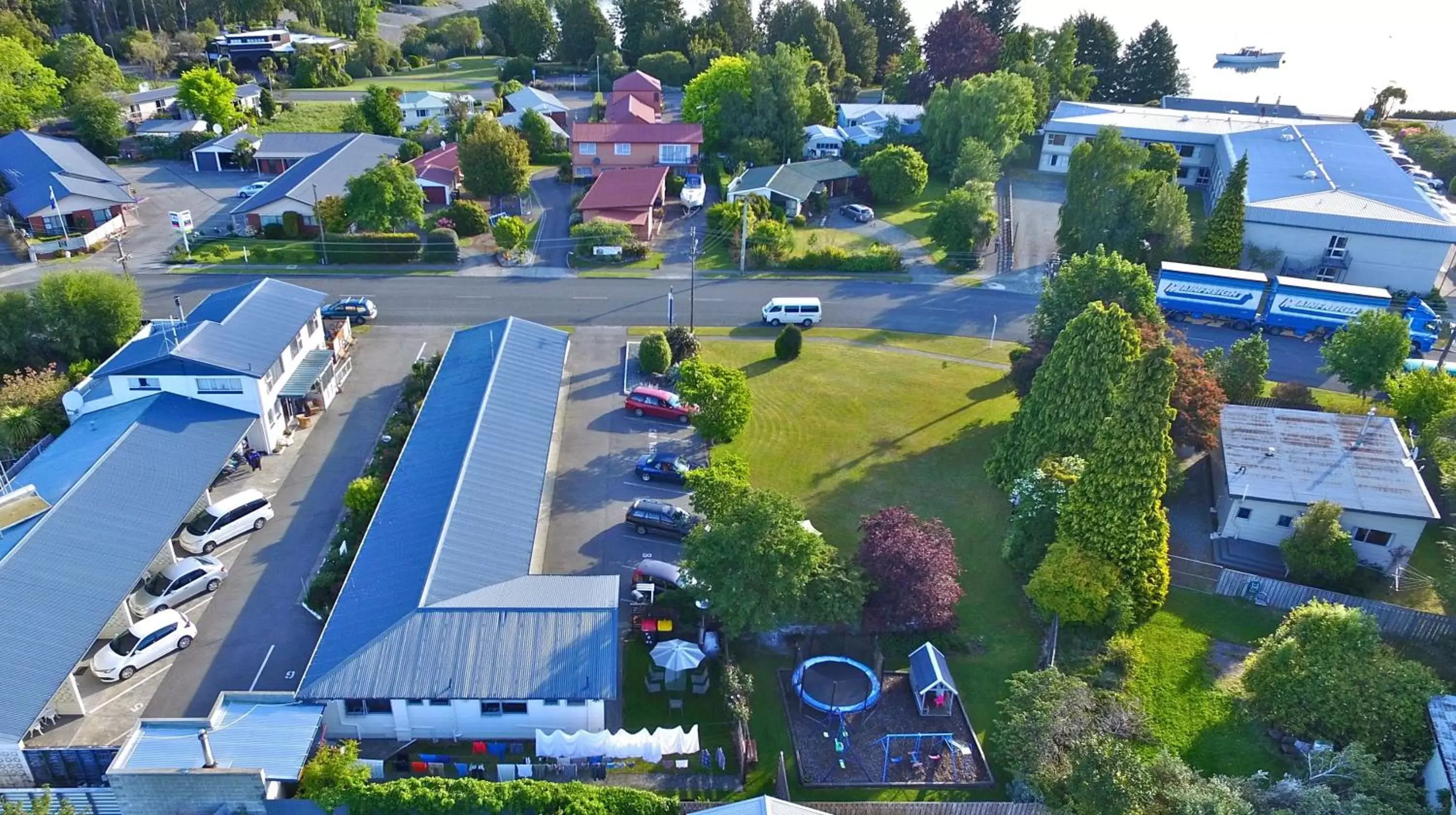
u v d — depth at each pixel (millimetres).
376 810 29234
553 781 31672
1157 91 146875
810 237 86438
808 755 33500
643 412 56219
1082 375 43375
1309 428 49219
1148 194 76438
